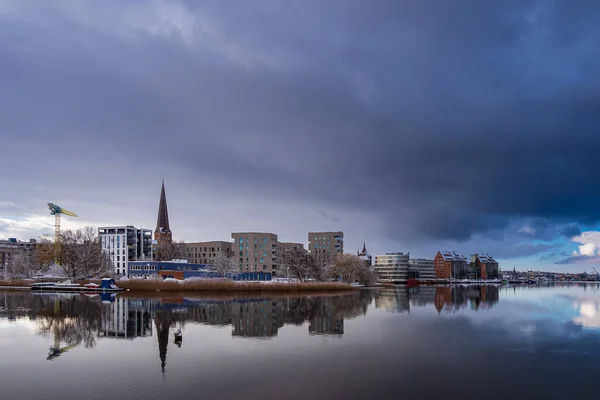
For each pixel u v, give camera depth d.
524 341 52.34
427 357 43.34
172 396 31.62
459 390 33.22
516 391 33.19
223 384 34.38
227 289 161.25
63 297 127.75
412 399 31.23
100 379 35.84
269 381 35.16
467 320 72.81
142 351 46.41
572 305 104.75
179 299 120.62
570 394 32.62
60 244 195.75
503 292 183.00
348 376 36.56
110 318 74.44
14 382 35.19
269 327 63.91
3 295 137.25
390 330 61.00
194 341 52.31
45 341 52.59
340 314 82.12
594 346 49.41
